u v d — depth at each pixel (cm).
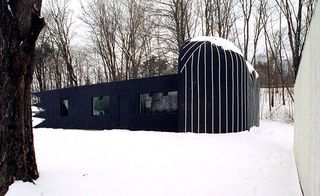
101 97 2277
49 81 5306
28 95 620
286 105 3741
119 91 2153
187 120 1700
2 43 574
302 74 723
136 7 4175
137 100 2052
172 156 950
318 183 406
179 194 636
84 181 661
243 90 1730
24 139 604
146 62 3947
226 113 1673
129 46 4081
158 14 3466
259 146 1222
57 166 768
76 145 1124
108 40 4284
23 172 596
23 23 584
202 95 1683
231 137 1472
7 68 582
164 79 1919
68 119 2494
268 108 3750
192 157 948
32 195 565
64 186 627
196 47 1730
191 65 1708
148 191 642
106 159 877
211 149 1100
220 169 822
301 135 729
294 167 892
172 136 1438
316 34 444
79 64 5203
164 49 3447
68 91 2503
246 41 3797
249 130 1805
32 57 611
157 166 819
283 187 693
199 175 759
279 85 4625
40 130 1841
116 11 4247
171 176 739
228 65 1691
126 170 763
